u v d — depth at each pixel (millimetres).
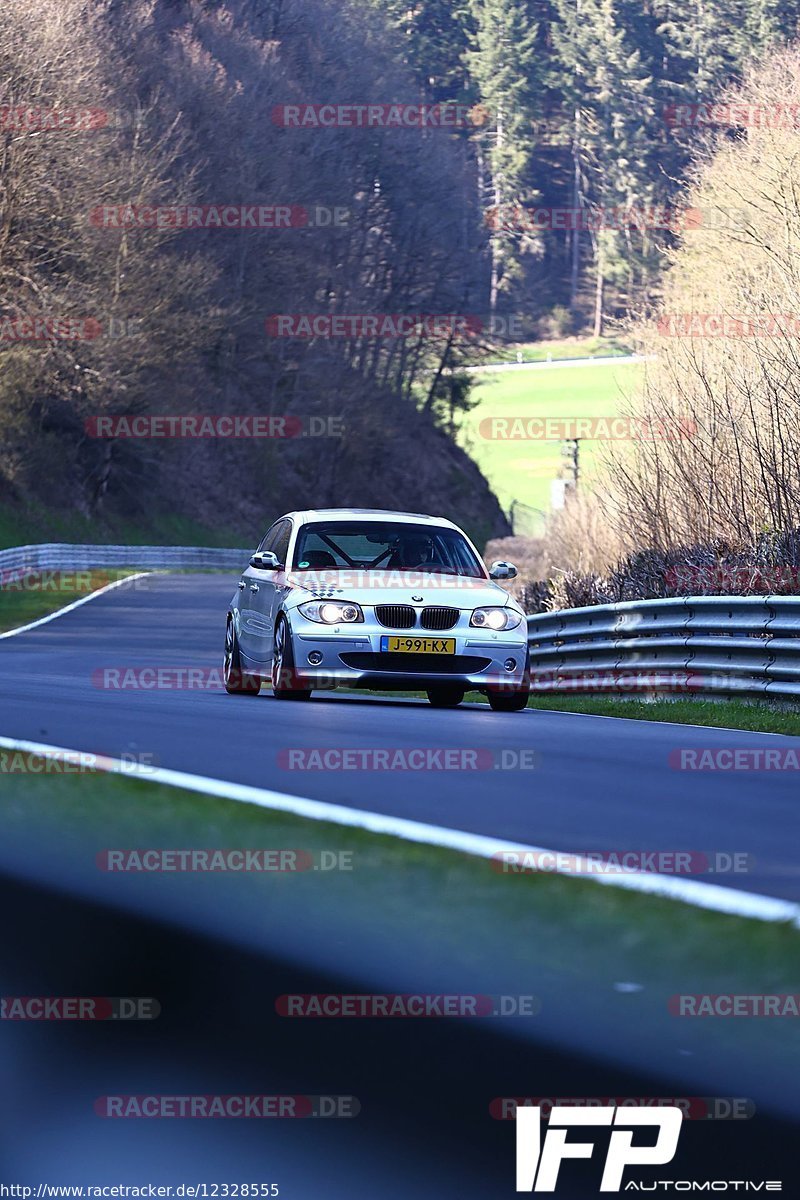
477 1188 8812
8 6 189125
